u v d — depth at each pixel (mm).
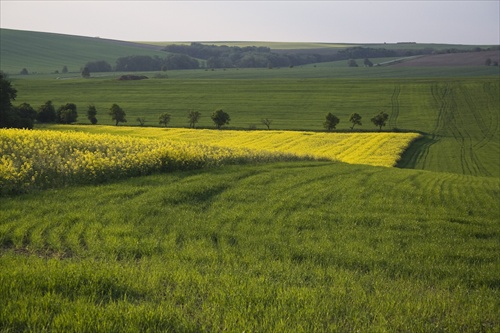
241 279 8625
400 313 7473
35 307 6500
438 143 64250
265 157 31312
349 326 6867
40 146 25141
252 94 109562
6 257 9328
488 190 26078
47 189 18250
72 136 30672
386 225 15273
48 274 7777
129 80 136250
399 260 11281
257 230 13742
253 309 7105
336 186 22422
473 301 8484
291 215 15984
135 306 6855
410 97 103312
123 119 74188
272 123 78312
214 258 10586
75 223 13414
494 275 10383
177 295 7520
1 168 18047
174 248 11492
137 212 15031
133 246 11297
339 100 101375
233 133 62938
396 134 65938
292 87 119250
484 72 154250
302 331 6367
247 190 19828
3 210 14578
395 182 25625
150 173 23203
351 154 49156
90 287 7445
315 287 8477
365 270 10703
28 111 71625
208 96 107062
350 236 13766
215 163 26906
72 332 5914
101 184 19812
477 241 13953
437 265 11133
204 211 16125
